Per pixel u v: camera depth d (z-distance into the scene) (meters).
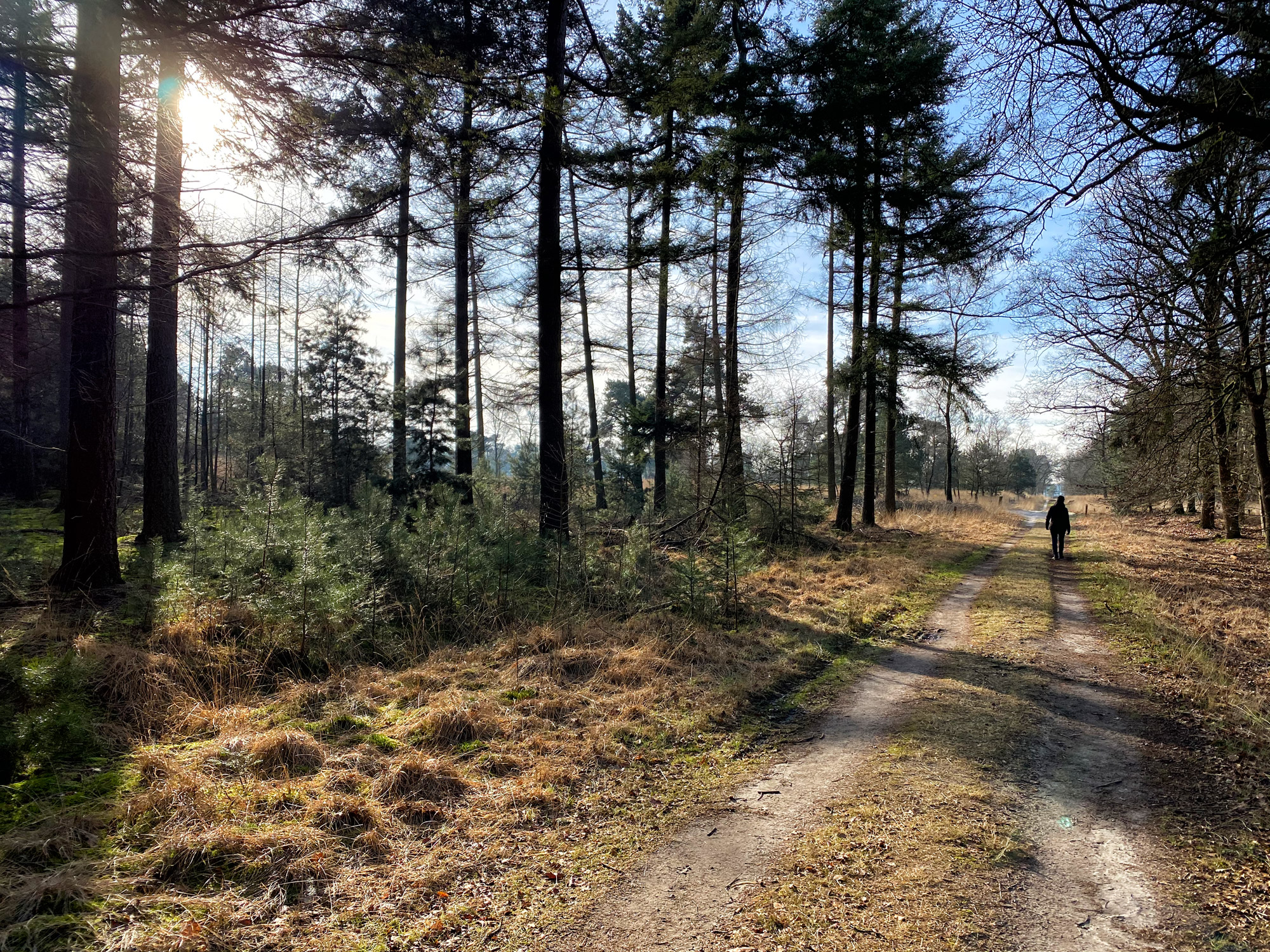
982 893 3.21
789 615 9.57
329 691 5.74
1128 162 5.57
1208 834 3.76
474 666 6.68
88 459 7.56
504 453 23.30
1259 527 20.06
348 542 8.24
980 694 6.33
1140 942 2.85
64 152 4.42
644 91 10.71
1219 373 8.73
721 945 2.86
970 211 6.70
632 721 5.54
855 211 16.42
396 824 3.75
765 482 16.12
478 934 2.93
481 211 11.45
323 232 5.16
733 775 4.73
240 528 7.57
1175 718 5.66
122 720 4.70
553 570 9.57
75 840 3.26
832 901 3.18
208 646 6.04
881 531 20.09
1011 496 63.41
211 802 3.64
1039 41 5.28
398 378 16.50
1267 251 6.37
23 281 5.21
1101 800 4.21
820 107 13.86
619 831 3.90
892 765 4.77
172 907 2.88
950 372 17.48
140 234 5.27
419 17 5.82
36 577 7.60
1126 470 15.15
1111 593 11.31
